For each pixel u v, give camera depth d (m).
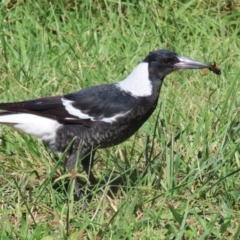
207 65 12.45
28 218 11.00
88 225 10.83
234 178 12.07
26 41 17.23
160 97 14.78
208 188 11.72
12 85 15.21
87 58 16.55
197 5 18.69
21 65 16.19
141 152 12.79
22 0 18.27
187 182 11.74
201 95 15.05
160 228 10.98
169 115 14.22
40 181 12.41
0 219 11.16
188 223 11.02
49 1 18.41
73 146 12.07
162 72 12.25
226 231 10.85
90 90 12.16
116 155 12.98
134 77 12.19
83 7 18.45
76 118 11.92
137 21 18.27
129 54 16.94
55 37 17.55
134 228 10.74
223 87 15.38
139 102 12.07
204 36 17.89
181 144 13.21
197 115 14.15
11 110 12.05
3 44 16.59
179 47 17.45
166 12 18.33
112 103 11.95
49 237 10.50
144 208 11.25
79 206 11.38
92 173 12.48
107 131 12.00
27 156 12.99
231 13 18.69
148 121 13.85
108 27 17.86
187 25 18.12
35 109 12.02
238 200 11.77
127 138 12.30
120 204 11.26
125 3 18.50
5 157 12.88
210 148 13.07
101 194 12.23
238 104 14.69
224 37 17.77
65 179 12.11
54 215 11.09
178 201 11.66
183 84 15.57
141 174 12.05
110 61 16.59
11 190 12.01
